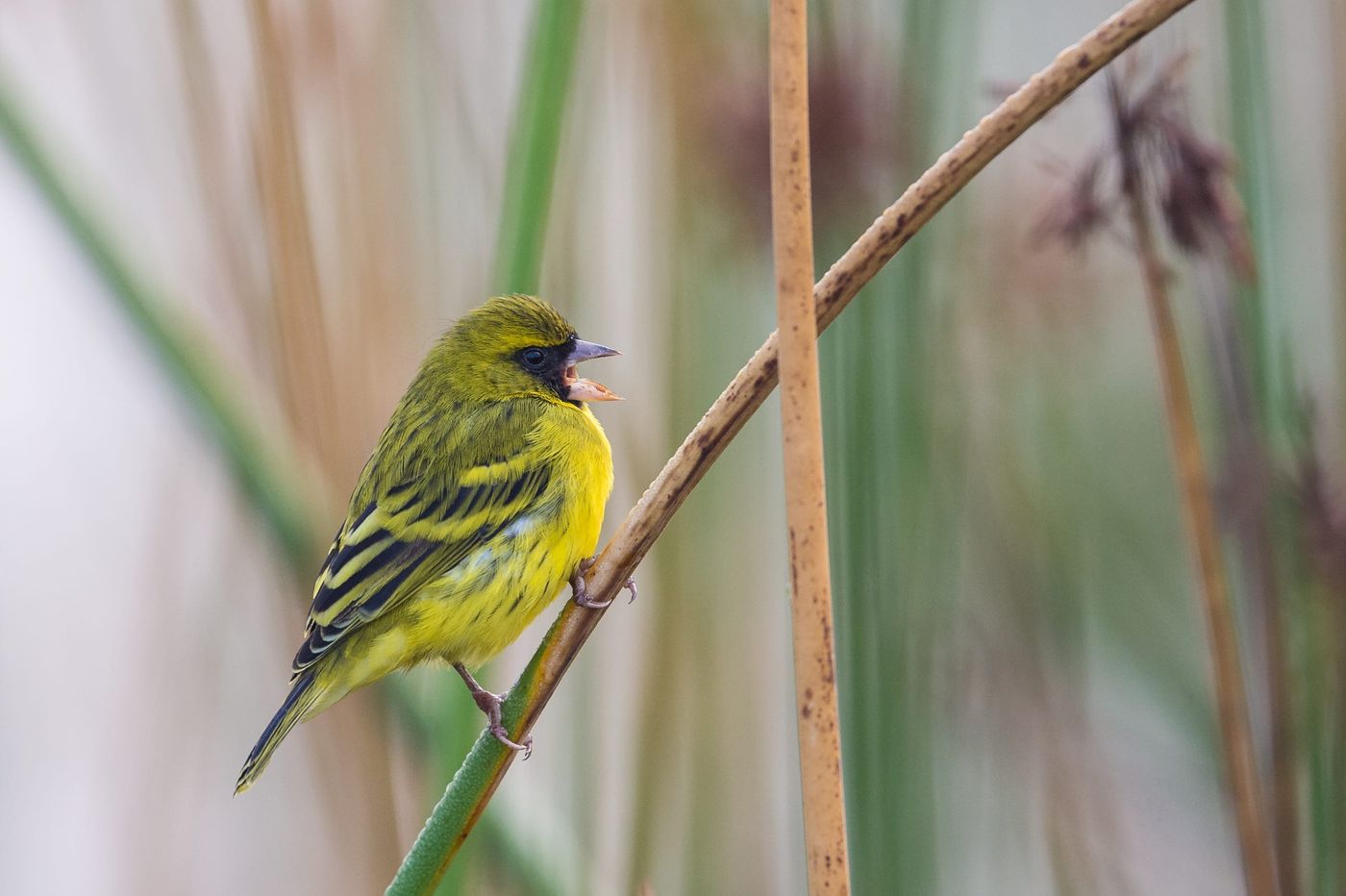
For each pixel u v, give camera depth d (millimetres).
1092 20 4727
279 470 4660
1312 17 4680
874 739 4633
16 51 4711
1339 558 4625
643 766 4672
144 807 4695
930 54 4656
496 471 4664
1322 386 4664
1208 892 4680
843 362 4641
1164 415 4707
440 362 4680
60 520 4734
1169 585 4703
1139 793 4699
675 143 4688
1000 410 4691
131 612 4715
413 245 4691
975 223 4699
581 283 4699
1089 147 4652
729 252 4684
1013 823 4676
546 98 4609
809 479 4555
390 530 4656
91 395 4746
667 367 4691
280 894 4707
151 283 4656
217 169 4680
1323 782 4625
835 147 4652
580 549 4668
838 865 4555
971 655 4676
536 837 4645
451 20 4699
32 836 4715
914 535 4641
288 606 4676
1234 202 4605
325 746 4676
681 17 4691
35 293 4746
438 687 4672
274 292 4672
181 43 4680
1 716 4719
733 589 4688
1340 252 4664
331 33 4684
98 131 4691
